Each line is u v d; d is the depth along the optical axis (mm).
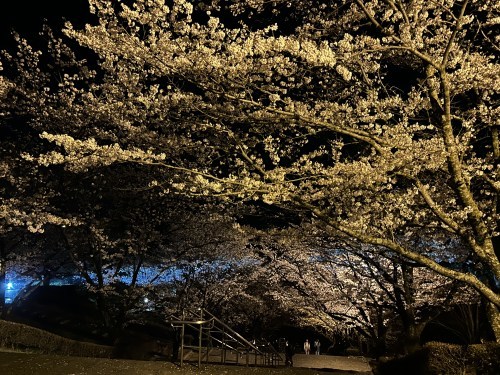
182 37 6828
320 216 7812
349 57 6906
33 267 20859
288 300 21312
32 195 14977
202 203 18281
